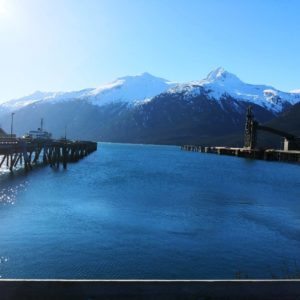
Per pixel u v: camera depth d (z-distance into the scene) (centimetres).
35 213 2772
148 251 1984
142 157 12862
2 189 3878
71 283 562
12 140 5962
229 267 1791
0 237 2133
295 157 12394
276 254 2005
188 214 2942
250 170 8406
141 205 3275
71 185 4481
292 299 573
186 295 565
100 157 11612
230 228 2541
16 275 1616
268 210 3266
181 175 6556
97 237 2202
